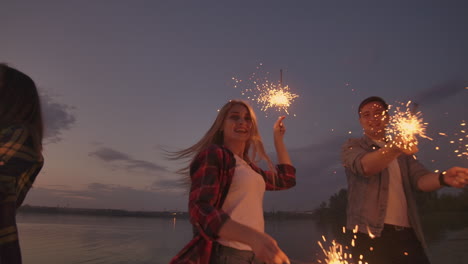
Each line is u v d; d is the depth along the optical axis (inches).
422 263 101.8
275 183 84.6
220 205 63.2
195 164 59.7
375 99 120.3
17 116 53.5
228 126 77.5
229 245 60.4
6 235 45.2
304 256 641.6
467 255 500.7
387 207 106.4
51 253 751.7
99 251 814.5
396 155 96.0
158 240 1209.4
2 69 55.1
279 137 94.8
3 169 45.6
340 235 1332.4
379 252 103.6
